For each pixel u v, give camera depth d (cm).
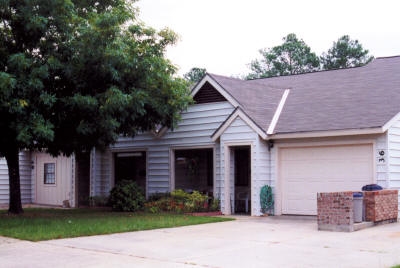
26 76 1428
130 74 1598
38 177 2555
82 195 2355
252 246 1093
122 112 1584
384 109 1606
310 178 1697
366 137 1576
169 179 2072
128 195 1905
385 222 1464
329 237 1213
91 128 1538
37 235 1217
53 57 1494
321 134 1616
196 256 984
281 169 1759
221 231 1328
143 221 1499
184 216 1667
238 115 1764
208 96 1952
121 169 2380
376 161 1555
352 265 884
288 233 1288
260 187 1723
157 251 1039
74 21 1516
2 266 901
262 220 1594
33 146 1692
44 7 1466
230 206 1797
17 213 1764
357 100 1744
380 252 1006
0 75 1319
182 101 1752
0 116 1475
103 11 1697
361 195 1388
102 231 1293
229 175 1800
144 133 2170
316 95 1917
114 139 1656
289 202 1738
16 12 1482
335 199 1326
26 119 1431
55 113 1560
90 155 2317
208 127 1942
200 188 2161
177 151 2147
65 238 1209
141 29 1661
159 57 1695
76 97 1480
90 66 1524
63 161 2402
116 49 1502
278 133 1695
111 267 888
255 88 2006
